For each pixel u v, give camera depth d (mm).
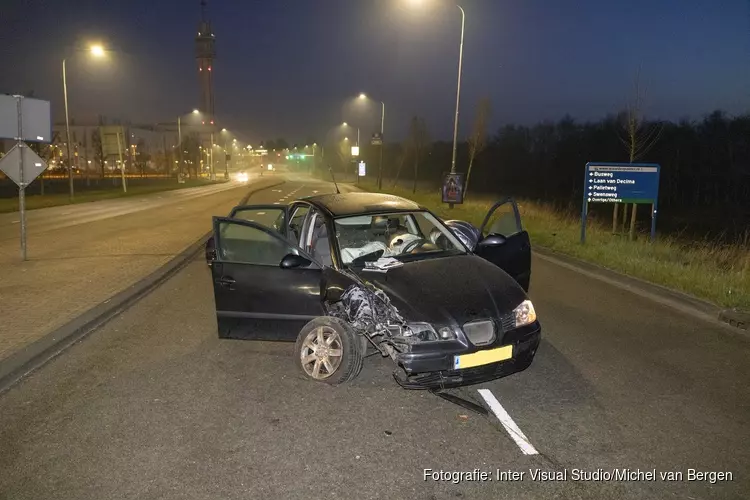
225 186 61688
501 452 3838
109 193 42938
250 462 3717
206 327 6855
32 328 6488
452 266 5395
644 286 8945
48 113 11406
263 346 6148
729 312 7145
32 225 19422
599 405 4574
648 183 12844
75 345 6188
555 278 9891
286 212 6715
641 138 14648
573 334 6504
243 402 4672
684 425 4223
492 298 4797
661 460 3725
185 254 12055
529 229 16062
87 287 8680
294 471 3605
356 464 3688
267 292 5414
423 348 4422
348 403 4645
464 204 27328
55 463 3717
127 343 6254
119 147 43875
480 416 4395
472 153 29141
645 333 6543
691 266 9727
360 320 4750
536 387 4957
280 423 4285
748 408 4520
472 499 3301
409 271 5227
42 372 5375
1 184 55000
